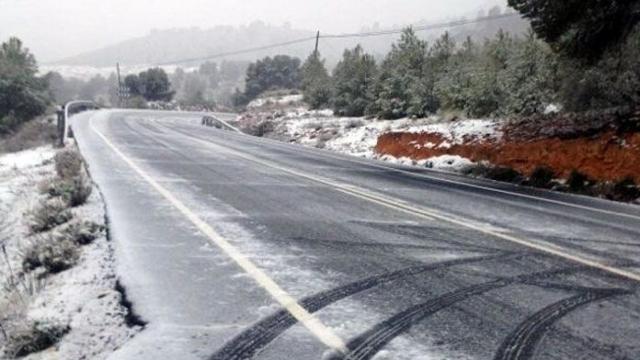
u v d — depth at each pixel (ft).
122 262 17.16
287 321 12.57
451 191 34.91
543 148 44.88
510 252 19.03
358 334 11.94
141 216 23.99
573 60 49.16
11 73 138.51
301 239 20.31
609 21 41.27
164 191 30.81
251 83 269.03
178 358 10.74
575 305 13.91
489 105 64.08
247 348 11.19
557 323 12.73
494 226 23.53
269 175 39.78
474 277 16.07
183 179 35.91
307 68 156.76
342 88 109.09
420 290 14.85
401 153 61.52
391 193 32.78
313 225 22.81
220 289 14.71
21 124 135.23
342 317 12.87
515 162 46.03
